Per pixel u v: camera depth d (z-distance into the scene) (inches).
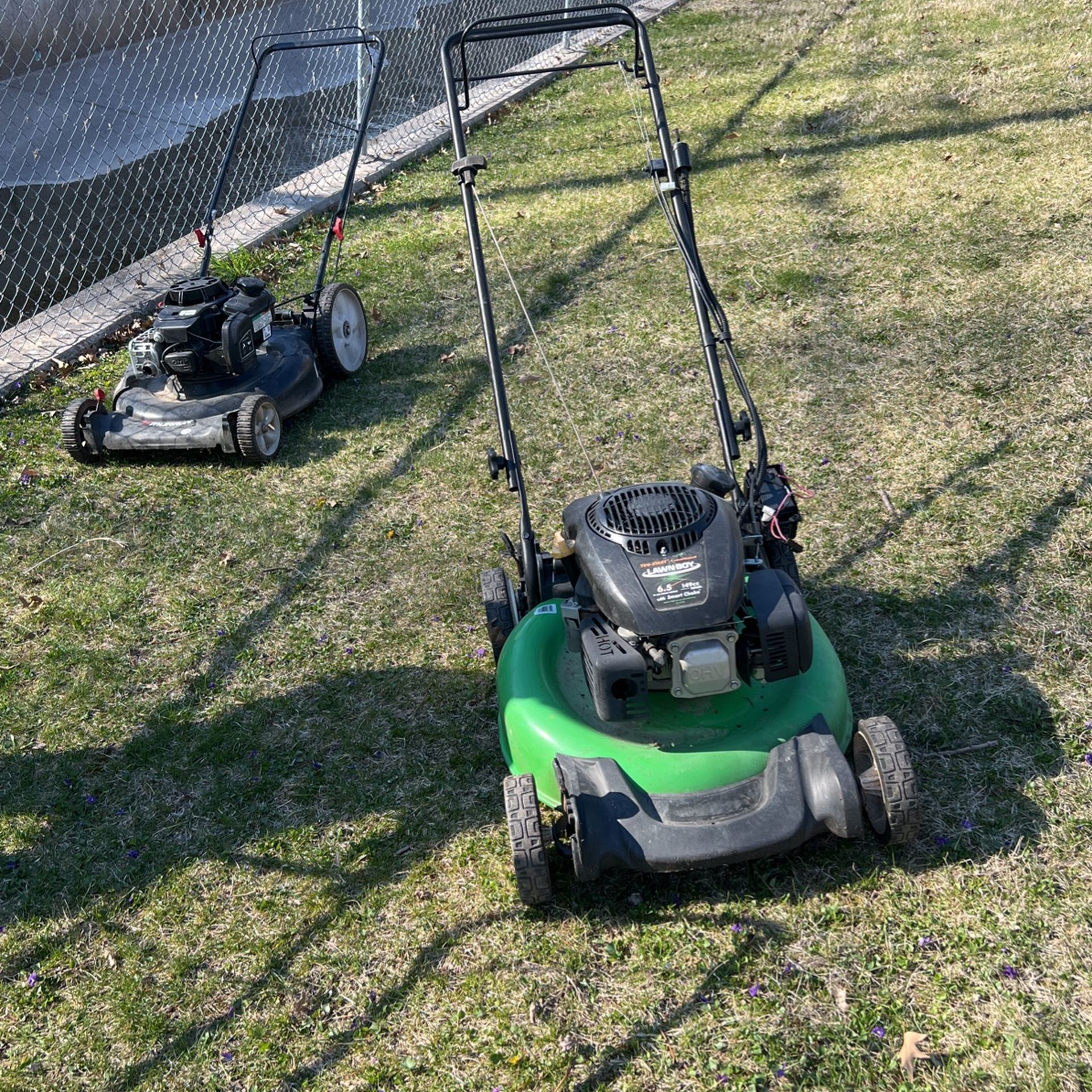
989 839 156.2
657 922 151.3
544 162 468.4
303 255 409.7
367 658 212.5
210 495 270.8
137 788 187.9
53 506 270.8
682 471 256.1
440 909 158.6
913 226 360.8
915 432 258.1
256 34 619.2
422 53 609.9
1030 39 523.8
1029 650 191.5
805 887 152.7
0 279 414.6
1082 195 362.3
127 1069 142.3
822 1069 129.7
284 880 167.2
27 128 525.3
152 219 455.2
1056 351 279.7
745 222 383.6
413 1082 135.6
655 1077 131.6
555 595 188.7
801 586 211.8
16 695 211.6
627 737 156.9
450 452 277.3
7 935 163.5
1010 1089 124.7
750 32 607.2
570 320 334.0
